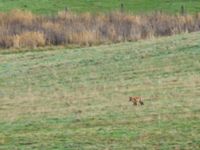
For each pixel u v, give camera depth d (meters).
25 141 71.25
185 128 72.06
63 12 189.38
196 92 92.12
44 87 105.44
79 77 111.25
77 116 81.75
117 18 178.25
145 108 83.19
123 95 94.12
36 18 180.12
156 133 70.75
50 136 72.56
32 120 81.50
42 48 154.50
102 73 113.19
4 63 131.38
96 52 133.38
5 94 101.75
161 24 166.88
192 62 114.56
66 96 96.69
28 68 122.62
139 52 126.94
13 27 168.75
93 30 164.62
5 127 78.44
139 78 106.75
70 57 131.00
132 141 68.69
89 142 69.31
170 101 86.81
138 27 166.12
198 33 144.62
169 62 116.38
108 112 82.56
